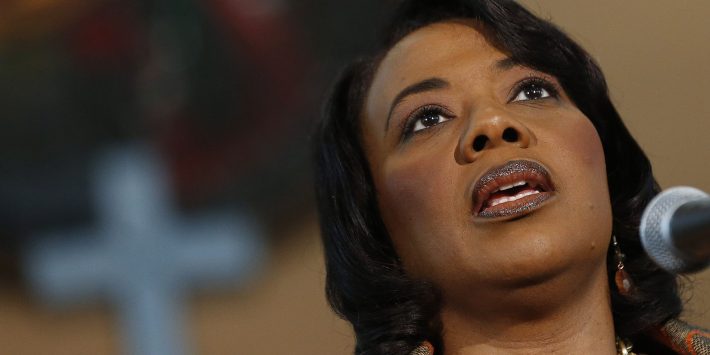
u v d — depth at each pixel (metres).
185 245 10.12
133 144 10.28
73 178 10.22
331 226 4.54
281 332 9.98
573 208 3.97
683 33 8.50
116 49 10.28
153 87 10.22
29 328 10.30
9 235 10.90
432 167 4.12
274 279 10.12
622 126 4.55
